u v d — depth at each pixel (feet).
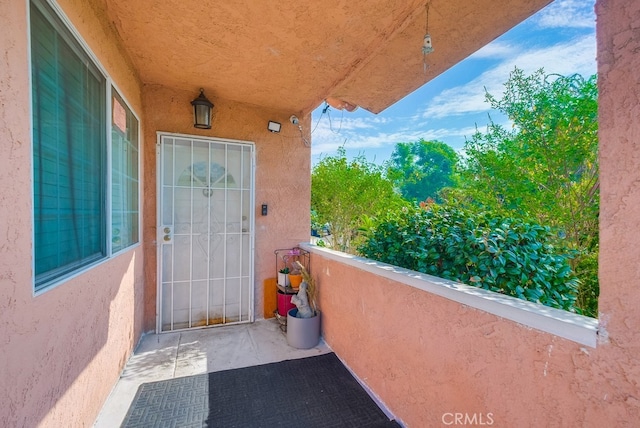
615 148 2.89
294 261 12.41
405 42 7.96
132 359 8.78
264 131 12.30
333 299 9.43
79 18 5.10
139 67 9.24
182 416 6.38
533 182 9.39
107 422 6.12
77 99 5.16
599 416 3.00
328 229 19.92
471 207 8.50
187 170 11.12
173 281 11.01
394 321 6.42
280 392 7.29
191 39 7.68
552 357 3.46
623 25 2.82
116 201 7.39
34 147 3.86
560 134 8.73
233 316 11.85
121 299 7.75
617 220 2.88
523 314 3.79
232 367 8.45
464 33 7.52
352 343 8.20
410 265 7.61
